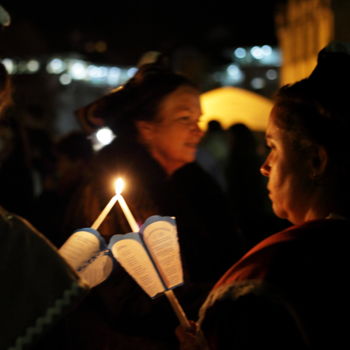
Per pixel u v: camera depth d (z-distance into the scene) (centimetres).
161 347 226
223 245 280
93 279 175
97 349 226
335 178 157
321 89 156
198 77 920
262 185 698
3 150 451
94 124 262
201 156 654
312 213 160
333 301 144
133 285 222
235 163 689
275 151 165
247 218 503
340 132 154
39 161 584
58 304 139
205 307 154
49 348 152
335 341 142
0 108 156
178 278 185
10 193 443
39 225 275
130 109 254
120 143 250
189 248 255
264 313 144
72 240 170
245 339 144
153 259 184
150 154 250
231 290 149
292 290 145
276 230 453
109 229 227
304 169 159
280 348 142
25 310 137
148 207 235
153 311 225
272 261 149
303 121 157
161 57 288
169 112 253
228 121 746
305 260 148
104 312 224
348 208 158
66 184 276
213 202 285
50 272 141
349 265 148
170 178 260
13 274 138
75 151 465
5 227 141
